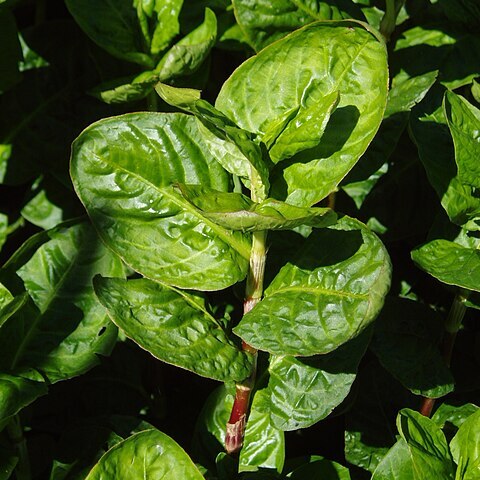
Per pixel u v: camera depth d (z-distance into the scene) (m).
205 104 0.40
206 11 0.49
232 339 0.44
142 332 0.41
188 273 0.42
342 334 0.40
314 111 0.40
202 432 0.49
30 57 0.57
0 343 0.46
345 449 0.52
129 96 0.49
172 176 0.43
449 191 0.46
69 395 0.54
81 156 0.43
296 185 0.42
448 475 0.44
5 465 0.45
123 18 0.49
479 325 0.54
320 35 0.41
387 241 0.54
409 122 0.48
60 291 0.48
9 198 0.58
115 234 0.43
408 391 0.53
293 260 0.42
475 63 0.53
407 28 0.56
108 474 0.42
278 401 0.46
